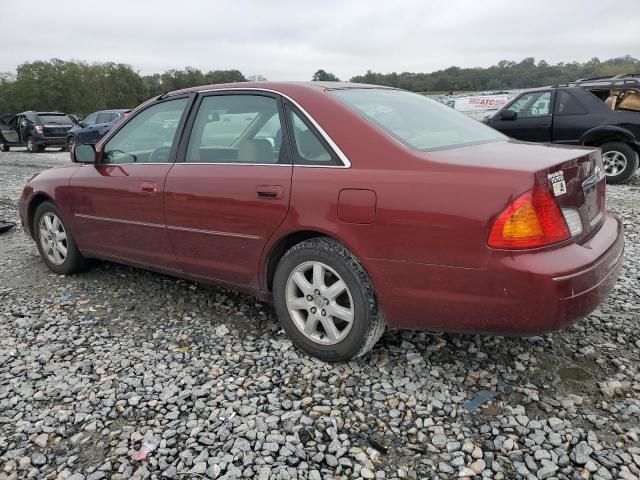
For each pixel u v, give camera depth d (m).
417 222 2.62
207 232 3.49
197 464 2.32
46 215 4.80
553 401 2.70
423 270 2.66
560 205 2.53
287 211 3.05
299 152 3.11
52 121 20.23
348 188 2.83
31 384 2.99
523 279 2.43
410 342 3.33
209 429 2.56
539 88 9.44
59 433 2.56
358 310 2.91
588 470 2.23
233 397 2.81
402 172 2.71
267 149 3.26
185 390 2.89
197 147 3.64
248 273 3.39
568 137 8.98
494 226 2.46
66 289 4.48
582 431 2.47
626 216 6.46
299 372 3.04
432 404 2.71
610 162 8.87
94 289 4.46
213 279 3.63
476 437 2.46
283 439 2.47
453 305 2.64
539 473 2.23
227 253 3.44
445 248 2.57
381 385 2.88
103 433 2.56
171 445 2.46
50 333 3.64
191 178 3.54
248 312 3.89
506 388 2.83
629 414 2.58
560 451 2.35
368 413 2.66
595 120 8.73
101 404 2.79
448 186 2.57
